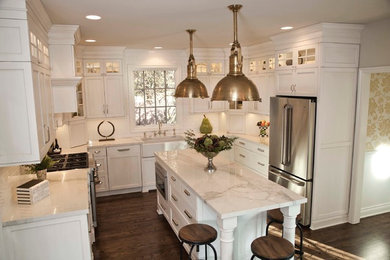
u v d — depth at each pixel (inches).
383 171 173.6
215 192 106.7
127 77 223.8
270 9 109.5
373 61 144.1
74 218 99.0
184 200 128.0
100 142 212.4
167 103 241.6
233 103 223.1
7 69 83.2
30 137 87.5
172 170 135.5
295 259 127.9
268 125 201.2
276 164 173.9
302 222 156.6
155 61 227.0
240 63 102.2
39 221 94.7
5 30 81.7
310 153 151.7
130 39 173.5
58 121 165.6
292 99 157.8
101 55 206.8
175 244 144.3
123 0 95.7
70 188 117.9
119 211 184.1
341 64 148.3
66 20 122.3
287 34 158.9
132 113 230.2
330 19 129.7
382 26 137.3
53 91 134.8
